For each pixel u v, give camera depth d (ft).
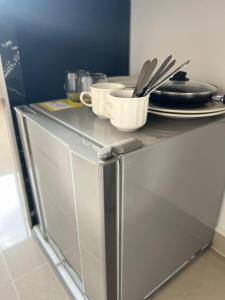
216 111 2.43
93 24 3.60
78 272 3.21
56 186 2.79
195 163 2.56
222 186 3.34
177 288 3.38
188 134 2.26
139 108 2.10
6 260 3.82
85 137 2.18
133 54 4.09
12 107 3.32
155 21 3.53
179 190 2.57
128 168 1.91
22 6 2.93
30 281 3.50
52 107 3.04
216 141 2.68
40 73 3.37
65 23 3.34
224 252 3.82
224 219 3.67
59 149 2.32
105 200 1.93
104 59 3.92
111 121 2.27
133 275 2.66
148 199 2.26
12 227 4.44
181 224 2.94
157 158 2.10
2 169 6.33
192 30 3.12
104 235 2.11
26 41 3.11
